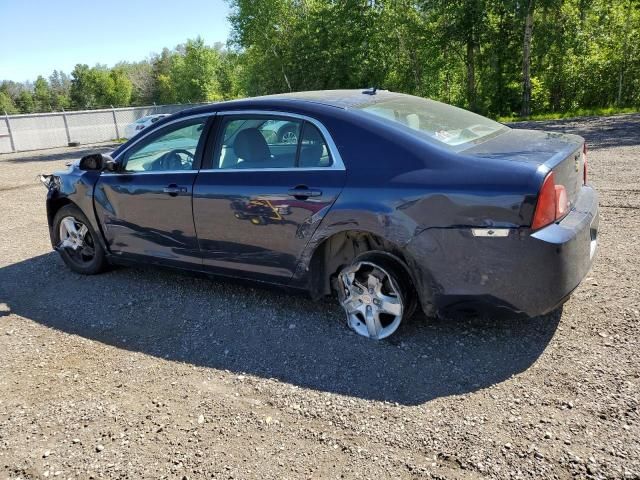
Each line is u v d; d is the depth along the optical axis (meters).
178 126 4.11
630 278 3.81
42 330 3.86
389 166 3.10
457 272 2.92
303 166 3.42
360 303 3.39
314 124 3.40
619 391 2.60
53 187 4.98
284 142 3.53
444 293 3.00
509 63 26.05
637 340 3.02
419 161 3.03
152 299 4.29
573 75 24.44
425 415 2.58
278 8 30.25
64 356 3.45
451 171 2.92
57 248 5.10
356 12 28.48
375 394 2.79
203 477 2.27
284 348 3.35
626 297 3.53
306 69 30.12
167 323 3.84
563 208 2.90
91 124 32.03
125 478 2.29
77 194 4.72
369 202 3.09
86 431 2.64
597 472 2.11
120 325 3.87
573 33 23.31
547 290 2.78
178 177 4.00
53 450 2.51
